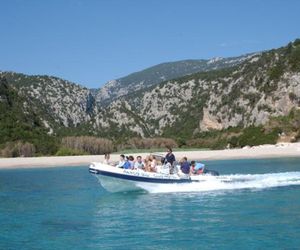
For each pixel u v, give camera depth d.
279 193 26.39
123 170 26.58
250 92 137.75
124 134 186.88
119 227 18.45
